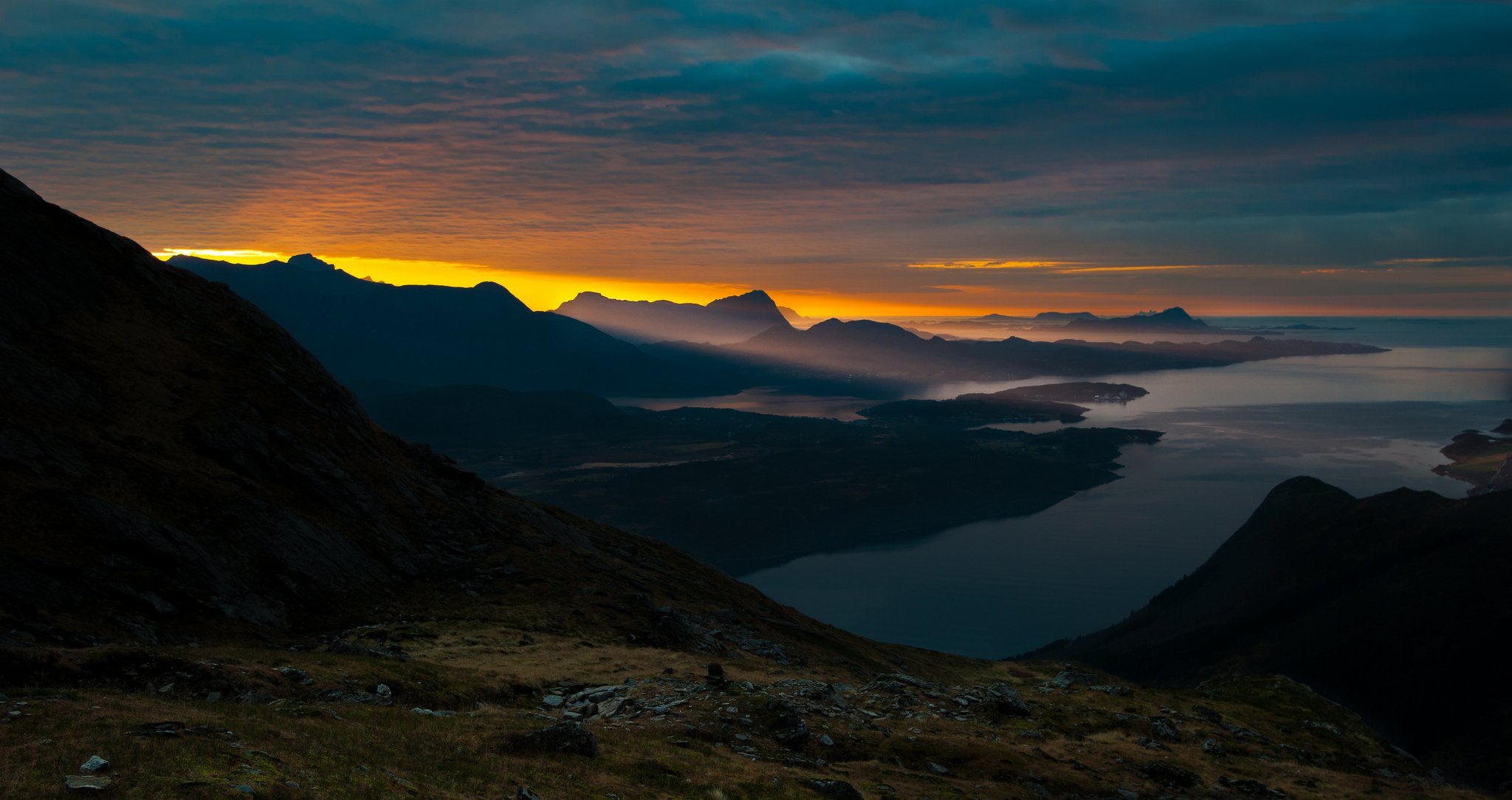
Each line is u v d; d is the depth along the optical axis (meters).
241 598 63.03
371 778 24.38
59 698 27.39
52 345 76.94
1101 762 57.12
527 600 84.62
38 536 55.16
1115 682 101.44
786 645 104.12
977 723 62.28
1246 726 81.56
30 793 18.17
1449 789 71.88
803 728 47.44
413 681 44.94
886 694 66.44
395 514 94.44
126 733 23.52
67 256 89.25
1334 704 94.69
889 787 40.69
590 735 34.19
